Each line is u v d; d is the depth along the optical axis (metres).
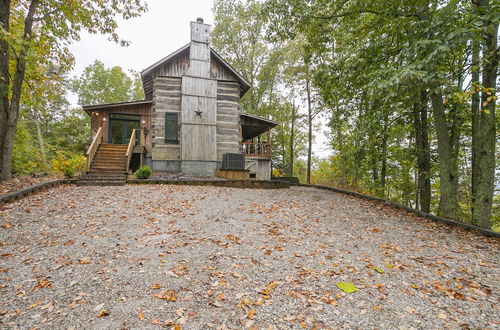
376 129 8.84
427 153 9.43
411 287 3.23
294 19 8.91
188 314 2.52
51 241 4.28
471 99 8.05
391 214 7.59
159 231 4.93
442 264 4.01
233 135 15.26
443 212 7.36
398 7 7.47
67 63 11.28
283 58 22.22
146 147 13.99
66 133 24.77
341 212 7.53
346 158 11.57
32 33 8.62
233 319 2.46
